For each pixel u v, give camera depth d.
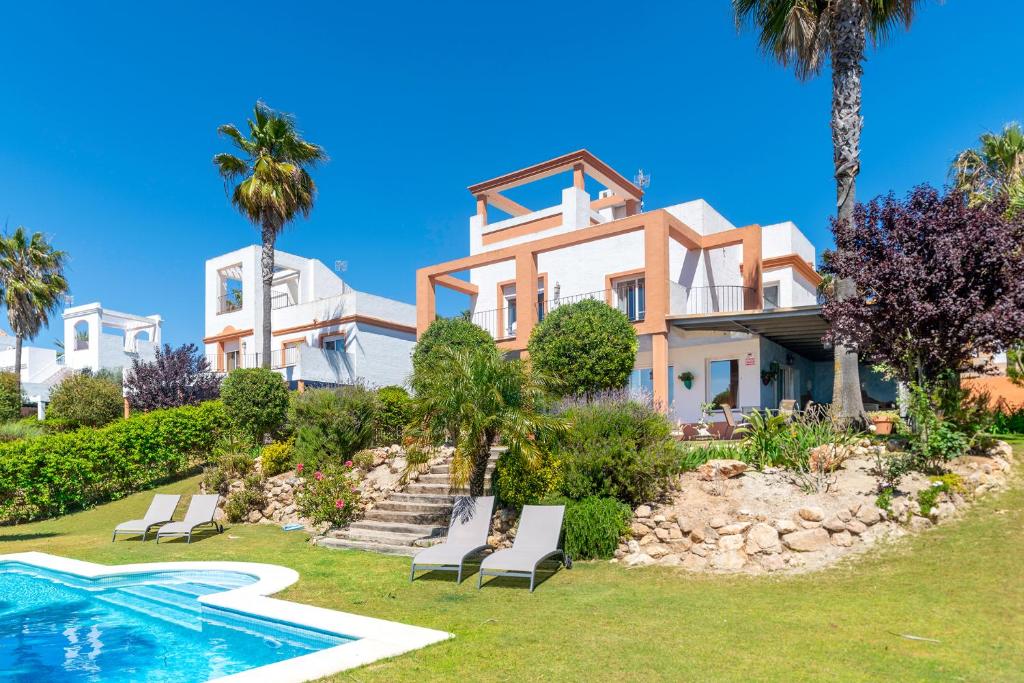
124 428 17.66
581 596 7.57
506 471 10.44
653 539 9.12
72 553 11.65
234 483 15.67
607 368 15.71
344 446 15.08
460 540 9.34
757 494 9.34
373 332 28.08
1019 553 7.11
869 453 10.01
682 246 20.89
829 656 5.34
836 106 13.39
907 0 13.98
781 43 14.83
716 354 19.81
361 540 11.18
